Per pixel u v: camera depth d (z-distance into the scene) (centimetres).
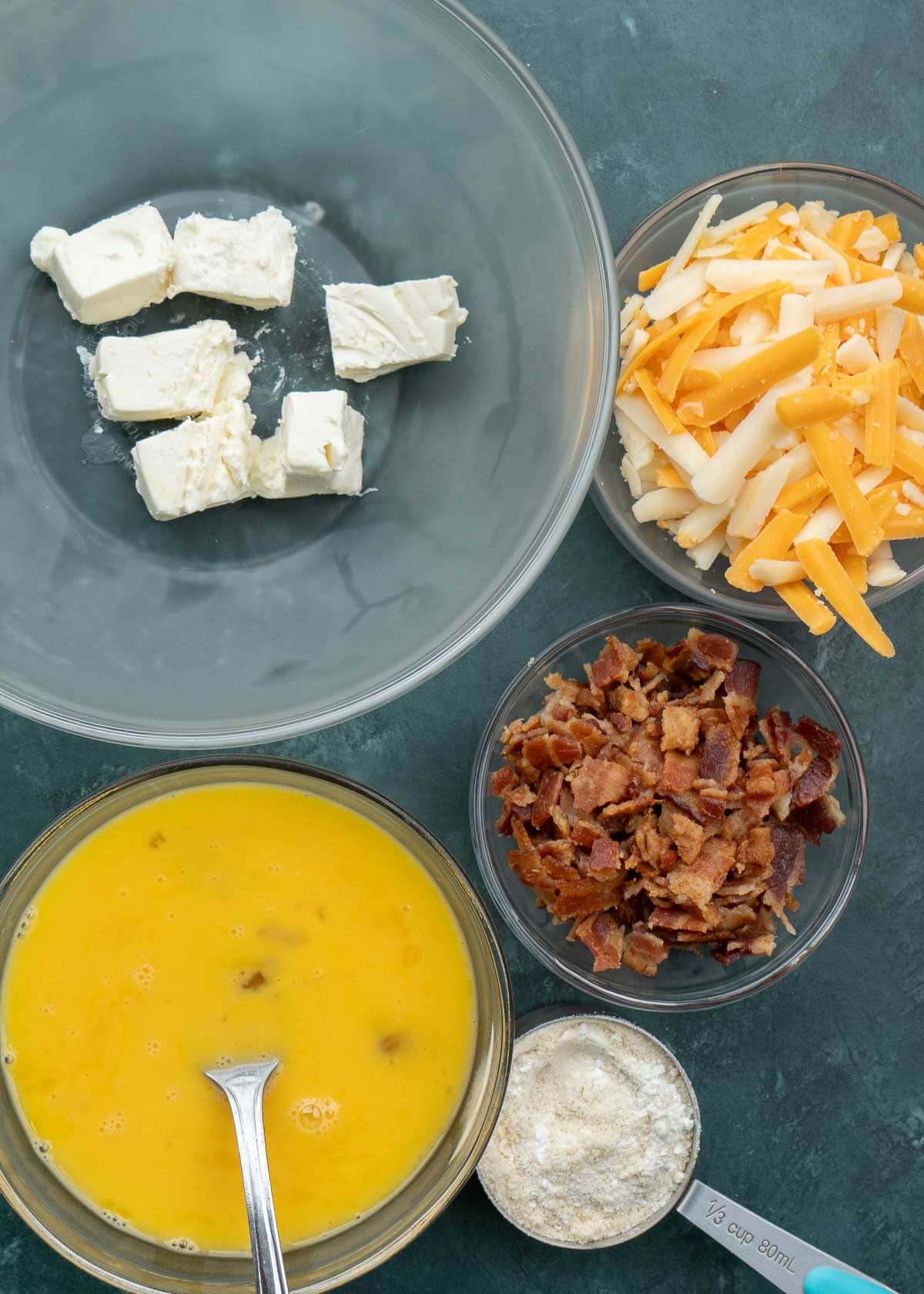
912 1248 58
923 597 58
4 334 54
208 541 55
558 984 57
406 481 55
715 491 53
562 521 52
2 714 55
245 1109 50
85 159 53
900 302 53
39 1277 55
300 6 52
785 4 56
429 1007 52
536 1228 55
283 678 54
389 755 57
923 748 58
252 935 52
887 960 58
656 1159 55
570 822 54
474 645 53
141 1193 52
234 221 53
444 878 51
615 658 54
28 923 51
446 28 51
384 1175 52
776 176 55
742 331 53
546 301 53
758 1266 55
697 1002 55
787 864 55
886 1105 58
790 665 56
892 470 54
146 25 52
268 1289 47
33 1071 51
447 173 54
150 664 54
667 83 56
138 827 52
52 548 54
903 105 57
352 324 53
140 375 52
